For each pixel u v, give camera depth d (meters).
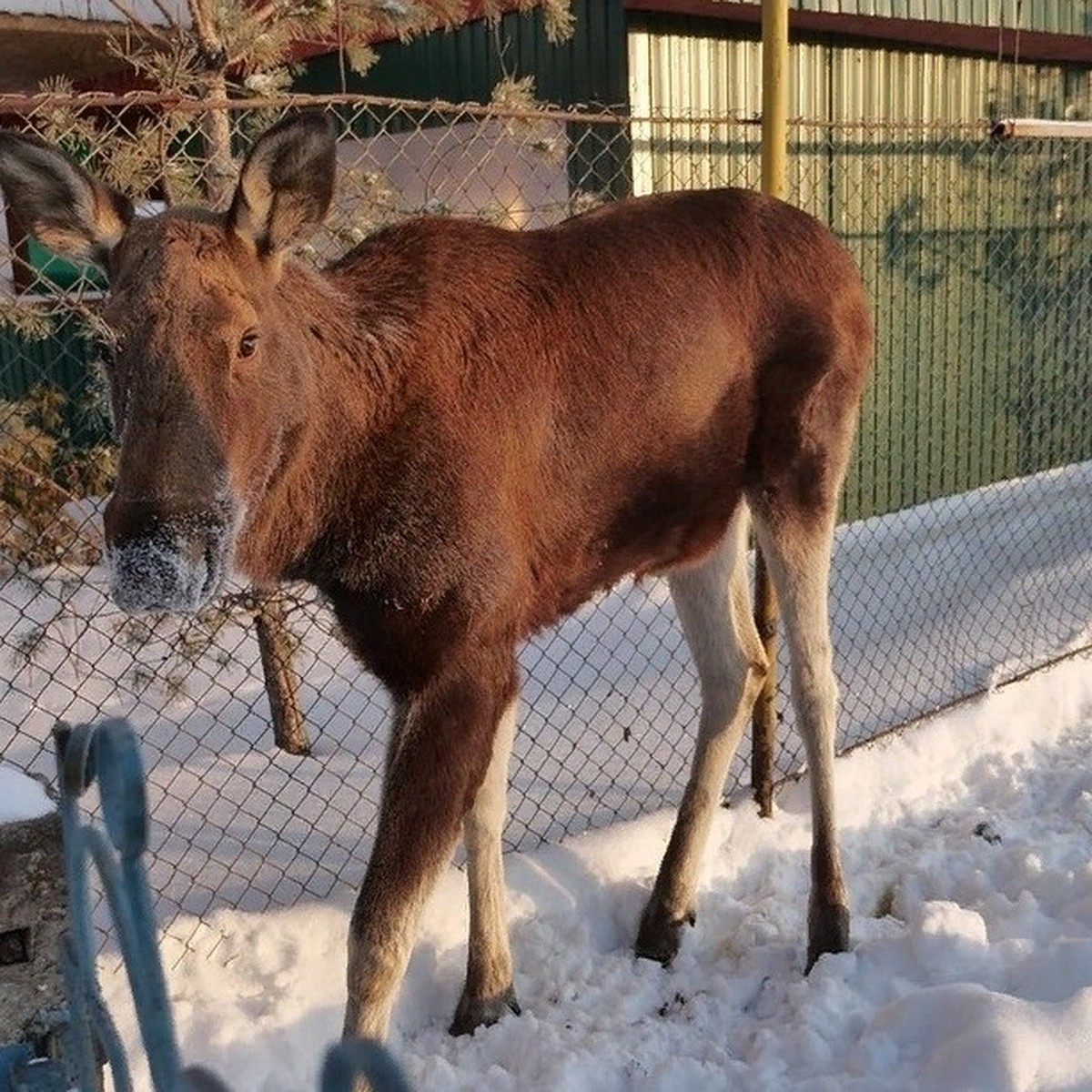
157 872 3.86
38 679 5.20
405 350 2.90
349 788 4.52
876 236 8.64
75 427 4.79
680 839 3.69
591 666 5.70
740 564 3.84
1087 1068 2.77
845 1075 2.97
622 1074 3.10
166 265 2.47
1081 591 6.78
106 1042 1.46
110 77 7.80
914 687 5.34
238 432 2.49
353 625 2.96
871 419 8.79
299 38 5.49
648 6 6.95
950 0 8.09
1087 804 4.30
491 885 3.31
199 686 5.42
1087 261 10.15
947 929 3.36
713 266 3.45
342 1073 1.09
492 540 2.91
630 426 3.27
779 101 4.12
